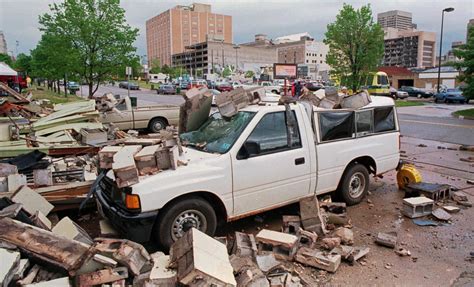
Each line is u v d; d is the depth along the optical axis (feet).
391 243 14.96
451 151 35.70
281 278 12.27
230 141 15.55
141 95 143.84
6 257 10.29
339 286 12.28
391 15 554.05
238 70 367.25
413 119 62.54
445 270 13.34
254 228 16.92
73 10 60.95
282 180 16.48
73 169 22.13
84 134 29.37
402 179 22.52
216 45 438.81
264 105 17.15
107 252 11.42
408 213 18.35
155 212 13.34
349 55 86.22
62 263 10.78
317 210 15.80
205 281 10.32
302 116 17.37
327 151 18.10
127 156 13.61
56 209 17.69
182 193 13.82
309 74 344.49
